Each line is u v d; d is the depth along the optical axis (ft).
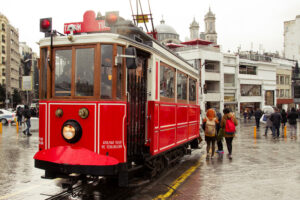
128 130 19.84
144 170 23.73
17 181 23.93
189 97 33.78
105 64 18.52
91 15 20.06
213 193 21.15
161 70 24.30
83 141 18.37
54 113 19.13
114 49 18.51
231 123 35.42
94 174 17.13
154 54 22.59
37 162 18.45
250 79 169.37
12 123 91.61
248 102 169.58
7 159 33.01
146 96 22.49
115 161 17.89
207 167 30.27
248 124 109.81
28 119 57.72
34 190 21.49
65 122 18.71
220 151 37.63
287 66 203.92
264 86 178.81
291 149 43.16
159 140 23.57
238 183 23.94
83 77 18.69
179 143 29.25
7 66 237.04
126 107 18.97
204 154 39.04
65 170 17.34
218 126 41.83
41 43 19.89
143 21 33.55
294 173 27.55
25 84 83.41
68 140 18.40
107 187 22.02
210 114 35.12
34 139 51.39
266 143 50.47
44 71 19.80
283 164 31.78
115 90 18.53
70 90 18.90
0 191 21.22
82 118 18.40
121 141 18.58
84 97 18.58
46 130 19.34
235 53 176.76
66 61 19.11
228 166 30.76
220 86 150.71
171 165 30.48
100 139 18.10
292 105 207.62
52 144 19.16
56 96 19.26
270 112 62.44
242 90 166.30
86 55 18.70
